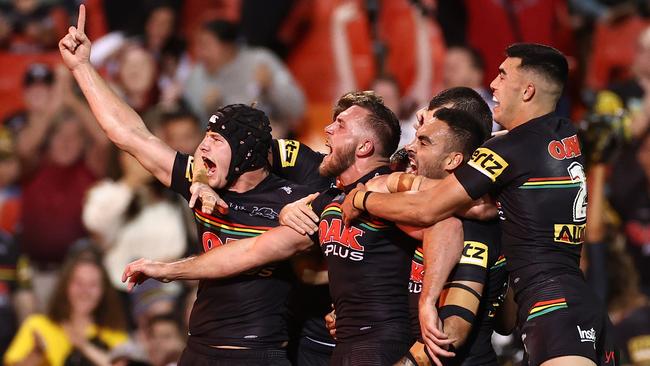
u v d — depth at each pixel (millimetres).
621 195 33625
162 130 32062
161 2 36688
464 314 17844
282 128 34156
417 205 17984
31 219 33219
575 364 18391
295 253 19031
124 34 36938
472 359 18438
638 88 35438
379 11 36750
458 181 18172
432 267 17844
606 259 27562
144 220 30922
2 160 33812
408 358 17875
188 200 19969
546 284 18719
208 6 37969
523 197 18734
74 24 38375
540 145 18859
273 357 19406
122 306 29859
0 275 32125
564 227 18875
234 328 19328
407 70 36281
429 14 36688
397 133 19109
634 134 33875
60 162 33875
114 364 28734
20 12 37688
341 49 35969
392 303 18469
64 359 29141
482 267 18156
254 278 19297
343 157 18953
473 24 36656
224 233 19562
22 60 36969
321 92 35938
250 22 36031
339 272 18703
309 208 19016
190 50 37438
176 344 28547
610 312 27406
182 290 29438
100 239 30797
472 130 18672
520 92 19188
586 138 24469
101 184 31703
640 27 38469
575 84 35656
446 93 19172
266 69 34188
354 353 18375
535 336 18641
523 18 36469
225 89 34375
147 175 31344
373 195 18234
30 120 34500
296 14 35938
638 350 27000
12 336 31375
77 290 29438
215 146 19250
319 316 20375
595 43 37938
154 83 35594
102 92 20188
